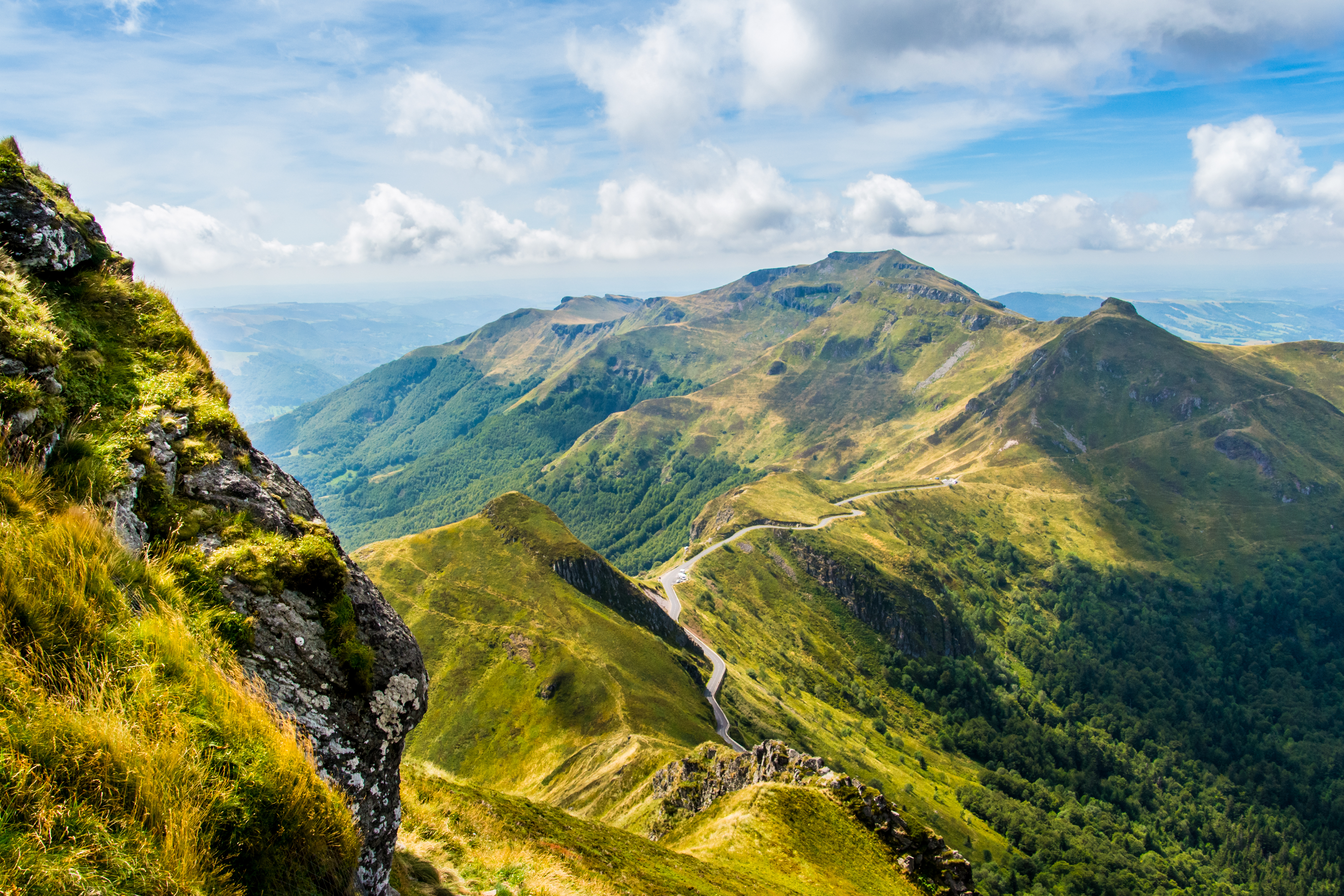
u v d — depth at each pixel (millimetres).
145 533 10469
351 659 11555
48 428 10148
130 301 14914
